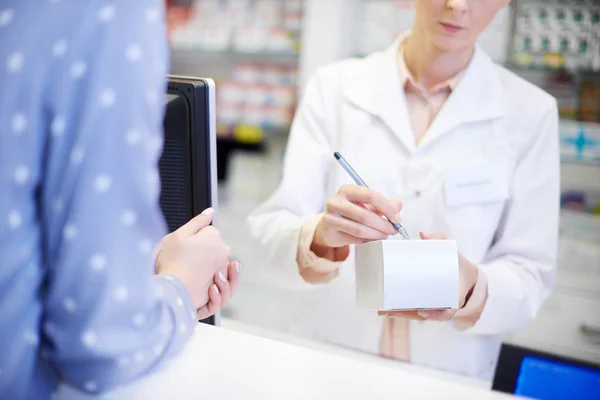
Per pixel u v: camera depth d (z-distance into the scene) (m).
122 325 0.60
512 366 1.25
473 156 1.59
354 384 0.83
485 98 1.61
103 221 0.57
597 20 2.79
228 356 0.88
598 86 2.95
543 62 2.86
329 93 1.74
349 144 1.66
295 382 0.82
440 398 0.82
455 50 1.54
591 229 2.74
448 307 1.06
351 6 3.16
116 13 0.59
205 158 1.17
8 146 0.59
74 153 0.57
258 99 3.58
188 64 3.96
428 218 1.59
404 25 3.06
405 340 1.61
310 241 1.44
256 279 3.41
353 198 1.23
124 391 0.74
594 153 2.75
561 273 2.71
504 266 1.53
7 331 0.61
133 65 0.58
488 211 1.58
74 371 0.62
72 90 0.58
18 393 0.63
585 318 2.66
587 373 1.21
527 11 2.88
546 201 1.58
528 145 1.60
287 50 3.42
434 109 1.65
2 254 0.60
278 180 3.54
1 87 0.59
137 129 0.58
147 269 0.61
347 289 1.64
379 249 1.04
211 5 3.59
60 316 0.59
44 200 0.60
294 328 1.77
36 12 0.60
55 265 0.59
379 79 1.68
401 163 1.62
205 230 0.94
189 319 0.76
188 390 0.77
